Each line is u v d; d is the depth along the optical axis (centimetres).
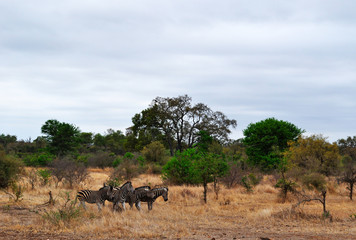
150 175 4000
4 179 2130
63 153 7312
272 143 5184
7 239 928
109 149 10738
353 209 1666
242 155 5688
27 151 8525
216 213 1499
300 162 3734
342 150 7244
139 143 7375
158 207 1653
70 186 2436
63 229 1068
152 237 983
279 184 2100
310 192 2347
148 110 7131
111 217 1257
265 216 1380
